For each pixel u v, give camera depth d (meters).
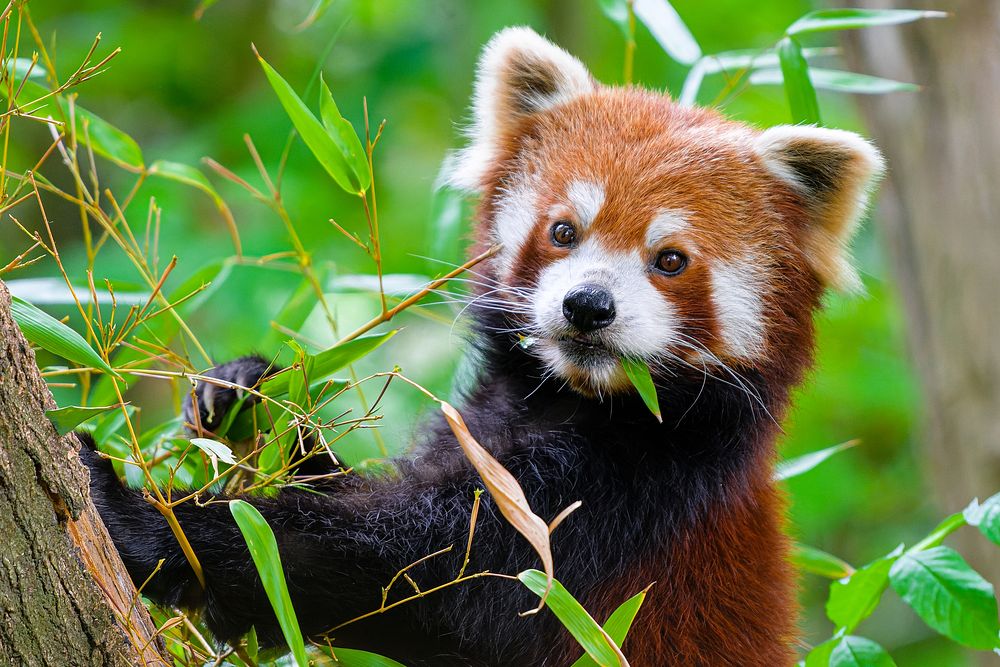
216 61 15.88
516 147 8.05
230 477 6.92
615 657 4.91
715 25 17.22
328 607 6.55
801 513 13.50
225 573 6.22
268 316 12.66
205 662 5.87
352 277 8.37
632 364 6.66
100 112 15.55
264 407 6.74
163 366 7.67
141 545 6.13
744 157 7.52
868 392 15.12
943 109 9.77
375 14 15.62
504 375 7.88
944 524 6.65
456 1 15.00
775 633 7.24
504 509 4.89
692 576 7.00
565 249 7.23
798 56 7.79
